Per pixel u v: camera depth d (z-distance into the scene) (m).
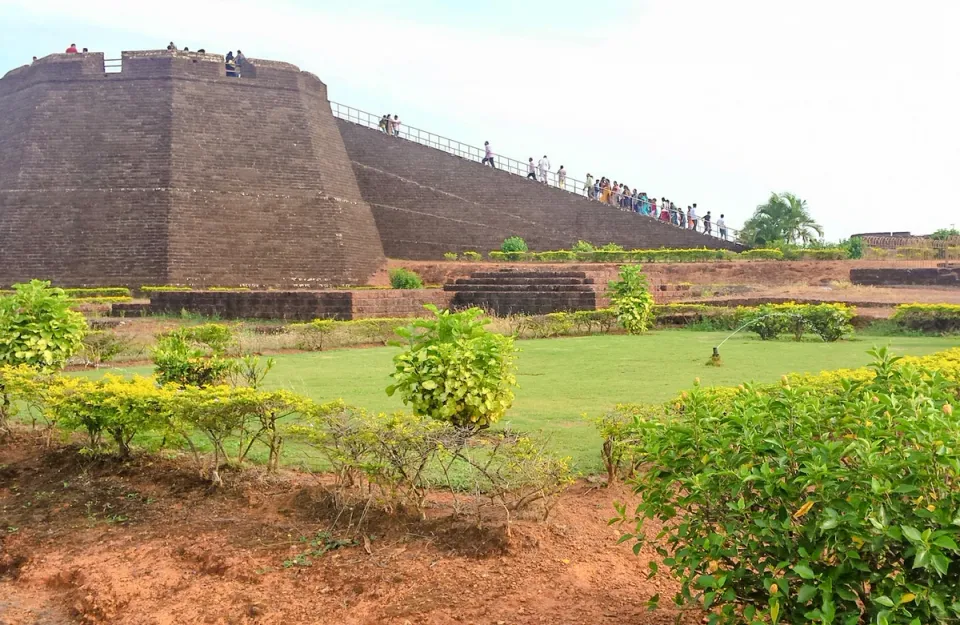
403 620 3.95
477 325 7.02
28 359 9.65
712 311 20.14
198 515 5.53
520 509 5.22
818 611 2.86
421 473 5.83
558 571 4.43
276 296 21.78
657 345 15.73
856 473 2.95
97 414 6.31
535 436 7.11
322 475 6.21
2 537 5.40
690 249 32.53
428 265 31.78
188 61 30.48
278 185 30.50
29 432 7.76
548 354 14.17
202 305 22.55
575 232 34.75
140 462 6.58
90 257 28.28
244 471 6.19
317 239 30.39
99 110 30.05
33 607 4.59
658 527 5.09
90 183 29.09
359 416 5.57
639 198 37.34
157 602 4.42
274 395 5.82
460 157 35.66
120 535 5.30
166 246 28.12
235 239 29.27
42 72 30.67
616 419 5.86
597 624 3.86
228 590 4.46
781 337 17.28
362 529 5.07
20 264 28.42
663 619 3.91
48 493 6.11
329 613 4.12
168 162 29.11
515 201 35.25
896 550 3.01
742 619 3.26
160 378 8.31
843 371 6.88
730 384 10.15
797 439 3.30
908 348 14.47
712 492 3.40
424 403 6.57
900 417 3.18
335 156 32.97
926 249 32.16
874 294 23.53
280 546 4.93
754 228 34.25
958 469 2.79
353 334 17.41
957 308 17.62
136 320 21.20
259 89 31.39
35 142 29.81
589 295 22.30
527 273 25.38
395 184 35.66
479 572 4.42
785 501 3.22
